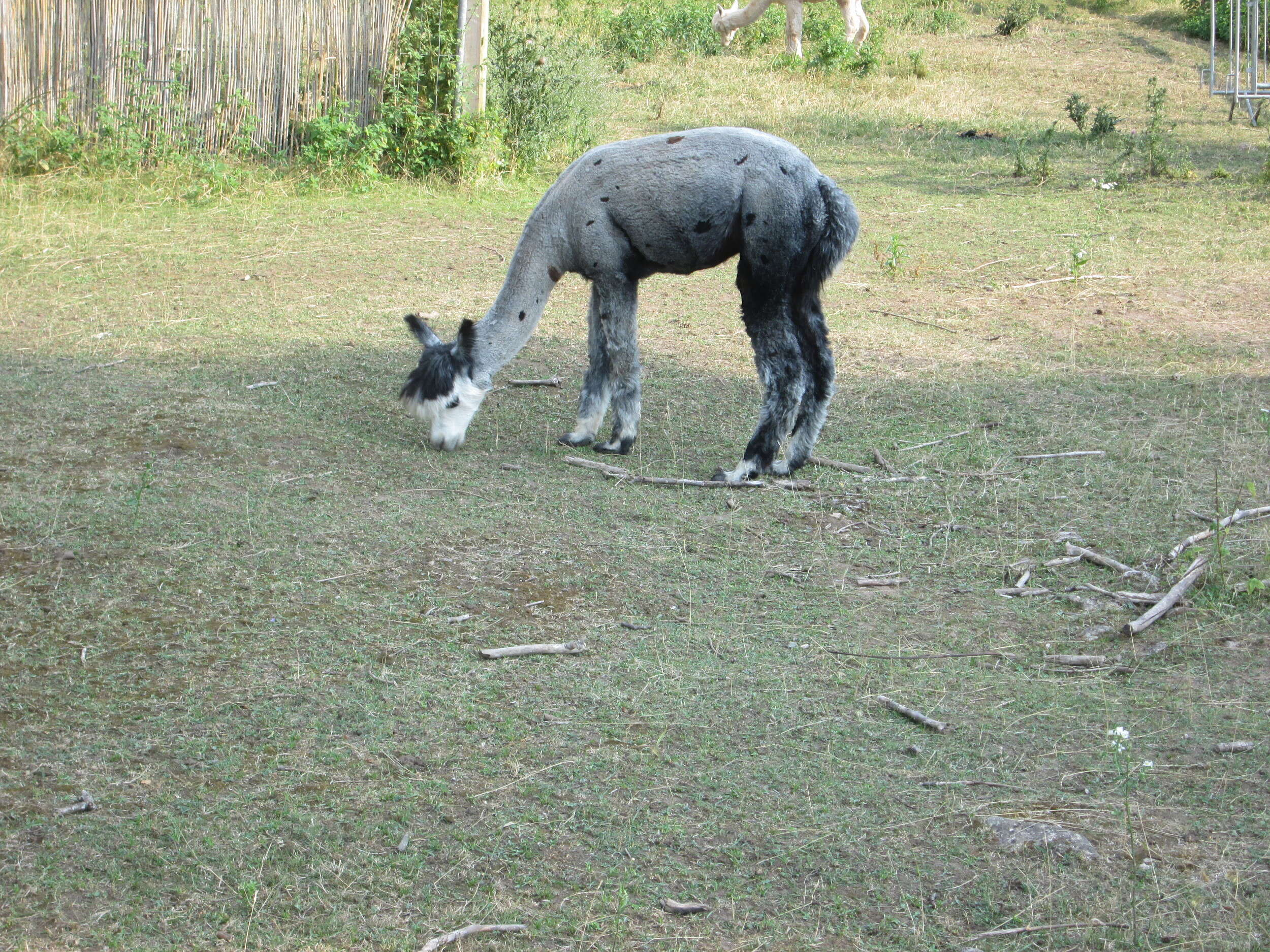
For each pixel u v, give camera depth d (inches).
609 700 176.9
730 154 254.1
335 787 154.1
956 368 346.6
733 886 138.6
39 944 125.3
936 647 197.2
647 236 259.3
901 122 760.3
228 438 270.5
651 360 349.7
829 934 131.3
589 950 127.6
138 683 175.5
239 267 426.9
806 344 263.7
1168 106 833.5
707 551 229.6
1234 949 128.9
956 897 137.9
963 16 1192.8
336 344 348.5
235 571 209.2
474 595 207.2
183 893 134.2
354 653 186.4
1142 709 179.0
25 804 147.3
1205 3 1136.8
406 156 569.3
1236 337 372.8
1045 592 216.5
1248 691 183.6
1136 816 152.3
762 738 169.0
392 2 564.1
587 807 152.0
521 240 271.0
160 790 151.9
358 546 221.6
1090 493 259.9
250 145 551.8
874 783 159.2
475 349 270.5
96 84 533.6
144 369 316.2
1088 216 535.8
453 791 154.5
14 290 384.5
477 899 135.3
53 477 243.3
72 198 491.5
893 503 255.0
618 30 978.7
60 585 201.2
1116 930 132.2
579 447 283.6
